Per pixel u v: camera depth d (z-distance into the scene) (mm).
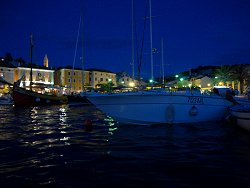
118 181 6363
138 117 14625
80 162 8055
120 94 14133
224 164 7691
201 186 6004
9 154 9117
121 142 11109
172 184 6137
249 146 10141
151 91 14711
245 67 58438
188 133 13008
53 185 6164
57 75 89562
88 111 32469
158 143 10820
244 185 6047
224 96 16359
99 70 94438
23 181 6445
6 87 65062
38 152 9406
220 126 14969
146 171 7105
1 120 20719
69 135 13180
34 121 20109
